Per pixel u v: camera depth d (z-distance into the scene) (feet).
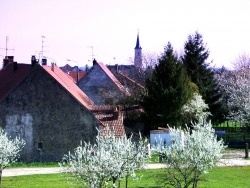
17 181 102.32
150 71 225.15
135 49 489.26
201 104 185.06
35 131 145.48
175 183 82.43
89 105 155.74
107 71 228.84
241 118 193.67
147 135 175.01
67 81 170.71
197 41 229.66
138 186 93.09
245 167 122.72
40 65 145.69
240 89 217.56
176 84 172.86
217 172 113.91
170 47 192.75
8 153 97.96
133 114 181.37
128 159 68.64
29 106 145.89
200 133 79.00
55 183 98.63
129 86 198.39
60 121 144.15
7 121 146.72
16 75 169.48
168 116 172.86
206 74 224.33
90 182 63.67
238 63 323.57
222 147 87.76
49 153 144.46
